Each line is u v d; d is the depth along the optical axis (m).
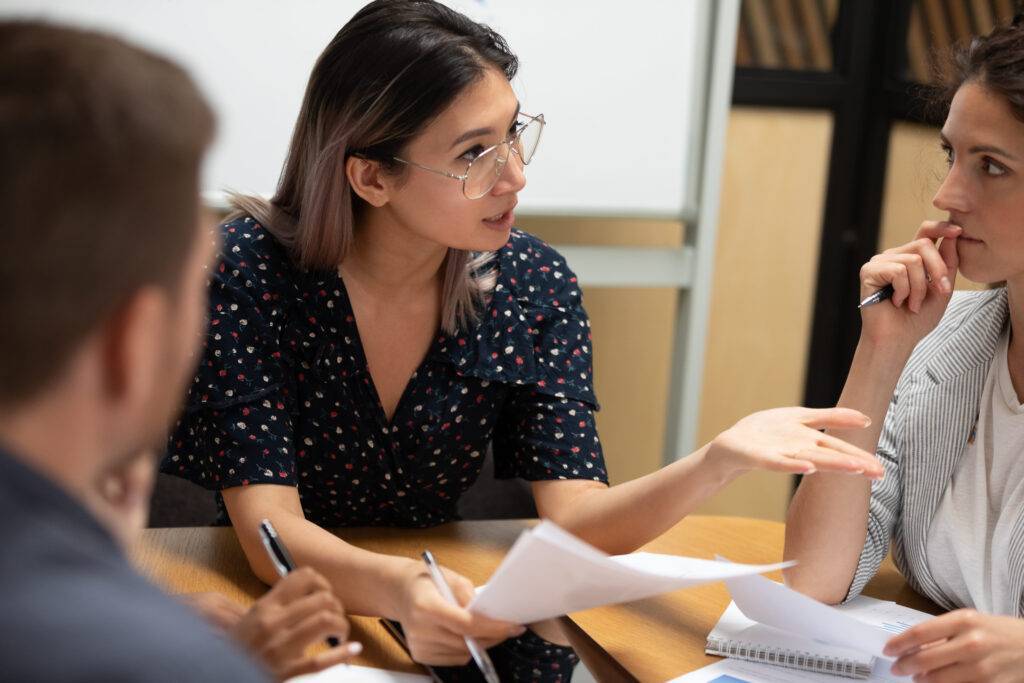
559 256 1.58
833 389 3.20
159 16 2.17
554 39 2.38
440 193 1.30
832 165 3.04
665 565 1.12
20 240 0.44
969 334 1.30
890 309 1.27
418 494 1.50
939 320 1.27
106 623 0.43
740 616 1.17
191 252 0.51
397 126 1.28
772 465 1.15
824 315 3.13
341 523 1.53
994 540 1.22
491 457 1.94
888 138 3.01
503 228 1.35
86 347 0.47
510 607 0.98
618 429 3.04
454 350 1.45
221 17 2.20
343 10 2.25
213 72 2.21
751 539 1.43
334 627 0.89
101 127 0.46
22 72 0.46
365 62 1.28
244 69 2.23
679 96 2.48
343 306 1.41
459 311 1.45
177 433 1.36
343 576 1.15
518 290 1.51
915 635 0.98
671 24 2.44
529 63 2.38
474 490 1.92
